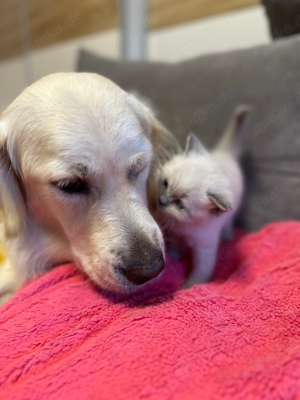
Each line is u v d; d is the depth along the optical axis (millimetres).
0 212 347
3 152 295
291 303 233
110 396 160
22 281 333
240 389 153
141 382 166
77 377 175
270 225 395
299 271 264
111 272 252
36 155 266
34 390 168
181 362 180
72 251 301
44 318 230
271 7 455
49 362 199
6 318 239
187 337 199
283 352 186
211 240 328
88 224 273
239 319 219
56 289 275
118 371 177
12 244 336
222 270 340
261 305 234
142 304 246
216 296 243
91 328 221
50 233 324
